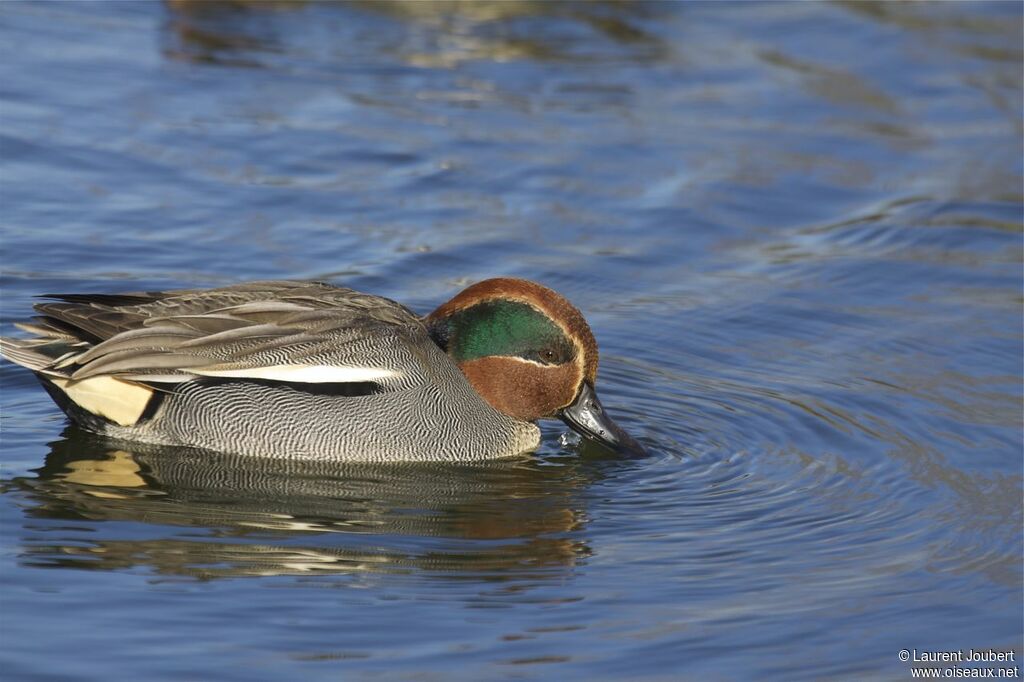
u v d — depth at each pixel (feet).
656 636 31.14
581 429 42.32
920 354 48.44
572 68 73.15
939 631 31.89
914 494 39.09
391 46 74.69
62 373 38.88
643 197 59.57
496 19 78.84
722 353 48.44
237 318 39.65
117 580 32.35
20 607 30.86
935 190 61.46
